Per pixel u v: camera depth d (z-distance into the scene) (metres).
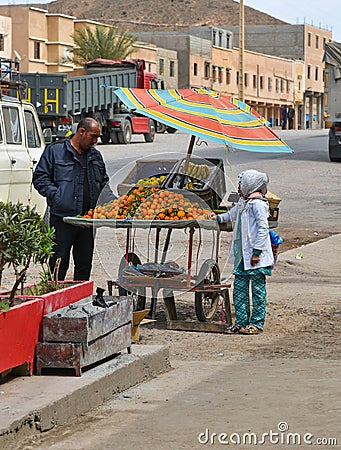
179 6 182.25
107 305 7.17
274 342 8.73
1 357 6.25
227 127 9.59
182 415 6.16
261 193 9.12
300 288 11.69
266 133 9.87
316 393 6.63
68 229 8.91
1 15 62.59
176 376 7.41
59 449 5.48
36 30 63.34
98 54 62.91
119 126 38.78
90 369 6.85
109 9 185.75
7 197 13.88
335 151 29.84
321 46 115.44
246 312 9.16
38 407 5.84
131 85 40.81
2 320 6.23
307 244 15.62
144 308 9.68
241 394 6.68
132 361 7.14
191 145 9.97
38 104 32.69
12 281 11.47
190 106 9.78
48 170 8.92
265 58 97.81
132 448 5.44
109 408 6.43
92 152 8.97
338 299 10.84
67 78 33.28
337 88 30.08
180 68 81.06
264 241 9.02
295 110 106.81
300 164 29.36
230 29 112.19
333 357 8.05
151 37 81.56
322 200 21.77
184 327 9.25
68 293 7.25
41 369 6.69
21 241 6.41
